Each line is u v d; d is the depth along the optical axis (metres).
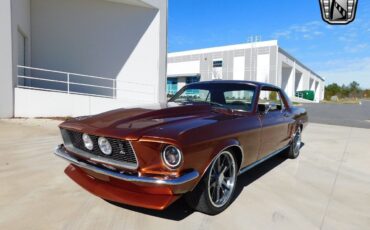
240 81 4.39
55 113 9.81
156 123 2.81
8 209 3.00
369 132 9.77
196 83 4.75
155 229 2.69
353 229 2.85
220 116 3.36
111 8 13.55
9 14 8.84
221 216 3.01
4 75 8.84
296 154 5.75
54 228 2.65
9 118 8.96
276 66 42.12
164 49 14.23
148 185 2.47
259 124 3.75
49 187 3.61
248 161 3.61
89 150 2.90
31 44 12.40
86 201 3.23
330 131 9.91
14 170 4.22
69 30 13.02
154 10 13.87
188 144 2.50
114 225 2.74
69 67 13.16
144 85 14.05
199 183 2.80
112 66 13.80
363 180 4.38
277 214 3.10
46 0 12.57
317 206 3.36
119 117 3.08
